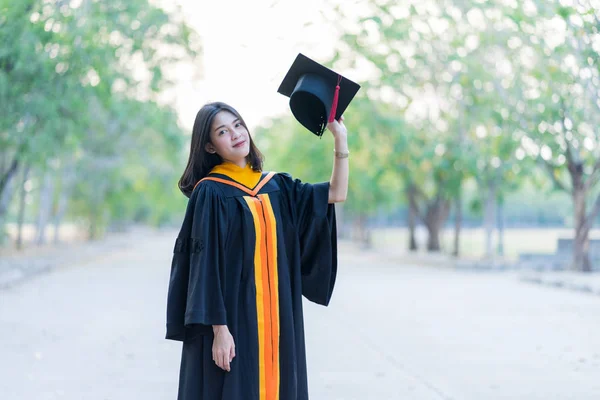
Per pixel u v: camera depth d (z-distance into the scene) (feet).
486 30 53.47
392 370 21.79
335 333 28.60
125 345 25.62
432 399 18.52
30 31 43.29
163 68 58.23
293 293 11.15
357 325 30.76
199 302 10.41
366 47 59.98
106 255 89.86
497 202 77.46
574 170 60.18
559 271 61.77
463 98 67.00
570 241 71.72
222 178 11.04
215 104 11.25
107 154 100.42
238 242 10.89
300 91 11.26
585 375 21.36
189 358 10.82
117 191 118.83
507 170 69.31
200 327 10.73
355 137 75.82
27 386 19.57
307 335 28.09
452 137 74.33
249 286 10.78
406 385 19.93
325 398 18.51
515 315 34.35
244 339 10.70
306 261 11.60
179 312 10.77
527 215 206.08
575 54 38.37
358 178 92.63
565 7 32.48
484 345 26.11
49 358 23.30
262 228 10.91
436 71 67.67
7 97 46.42
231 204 10.92
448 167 74.49
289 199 11.37
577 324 31.45
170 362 22.77
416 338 27.53
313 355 24.03
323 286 11.48
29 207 140.77
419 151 79.20
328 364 22.61
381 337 27.71
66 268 65.31
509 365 22.71
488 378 20.84
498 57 56.08
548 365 22.80
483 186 75.61
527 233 182.39
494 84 57.47
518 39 50.29
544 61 46.85
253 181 11.18
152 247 116.78
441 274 61.26
